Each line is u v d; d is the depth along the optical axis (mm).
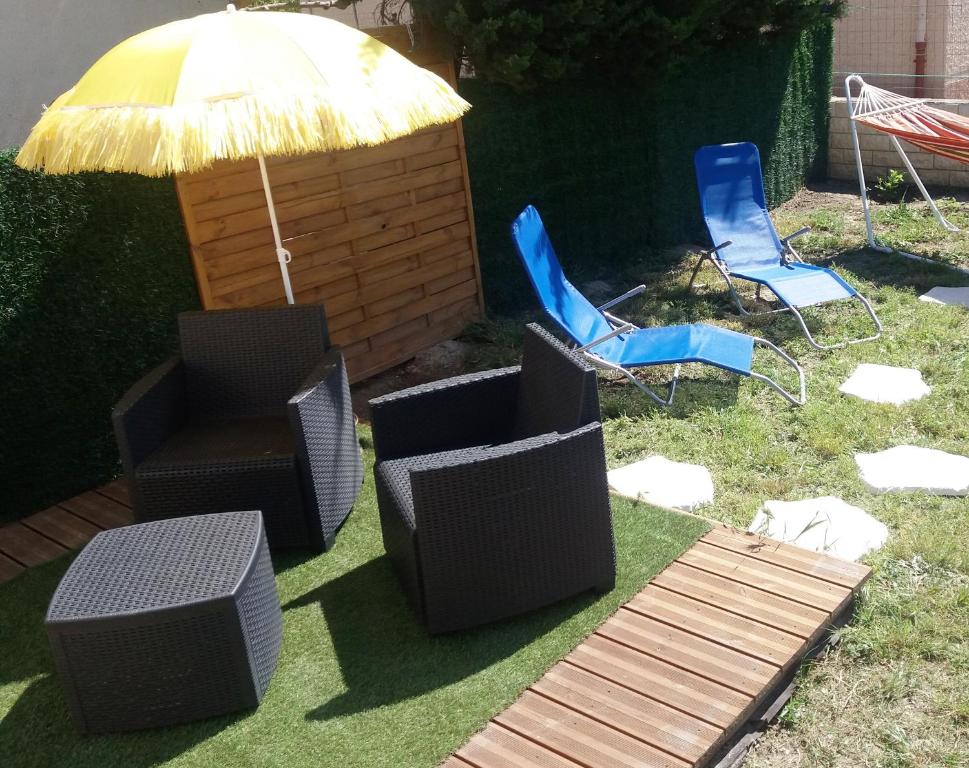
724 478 4562
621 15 7195
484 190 7129
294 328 4590
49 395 4812
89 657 3012
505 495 3352
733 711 2953
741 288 7566
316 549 4199
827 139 11195
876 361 5746
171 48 3859
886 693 3150
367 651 3467
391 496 3658
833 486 4426
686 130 8883
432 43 6566
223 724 3145
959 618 3455
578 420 3549
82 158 3682
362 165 6098
